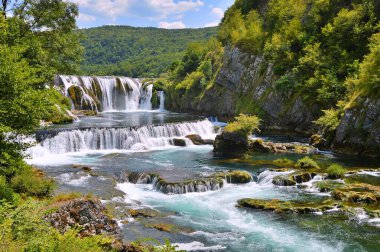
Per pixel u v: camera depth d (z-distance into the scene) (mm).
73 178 25828
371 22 49719
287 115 51625
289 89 52188
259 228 18312
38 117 16500
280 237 17203
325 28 52812
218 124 61000
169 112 78938
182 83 81188
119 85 80500
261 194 23734
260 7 90688
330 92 45312
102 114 68500
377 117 34344
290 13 65375
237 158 34375
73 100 67375
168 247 12938
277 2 74062
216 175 26656
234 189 25188
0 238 9383
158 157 34906
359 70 39750
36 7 32656
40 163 31250
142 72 167125
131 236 16766
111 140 39188
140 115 68125
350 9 56219
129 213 19719
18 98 15164
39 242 9969
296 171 28094
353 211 19938
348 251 15711
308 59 50469
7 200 15734
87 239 12164
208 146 41531
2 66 14938
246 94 63562
